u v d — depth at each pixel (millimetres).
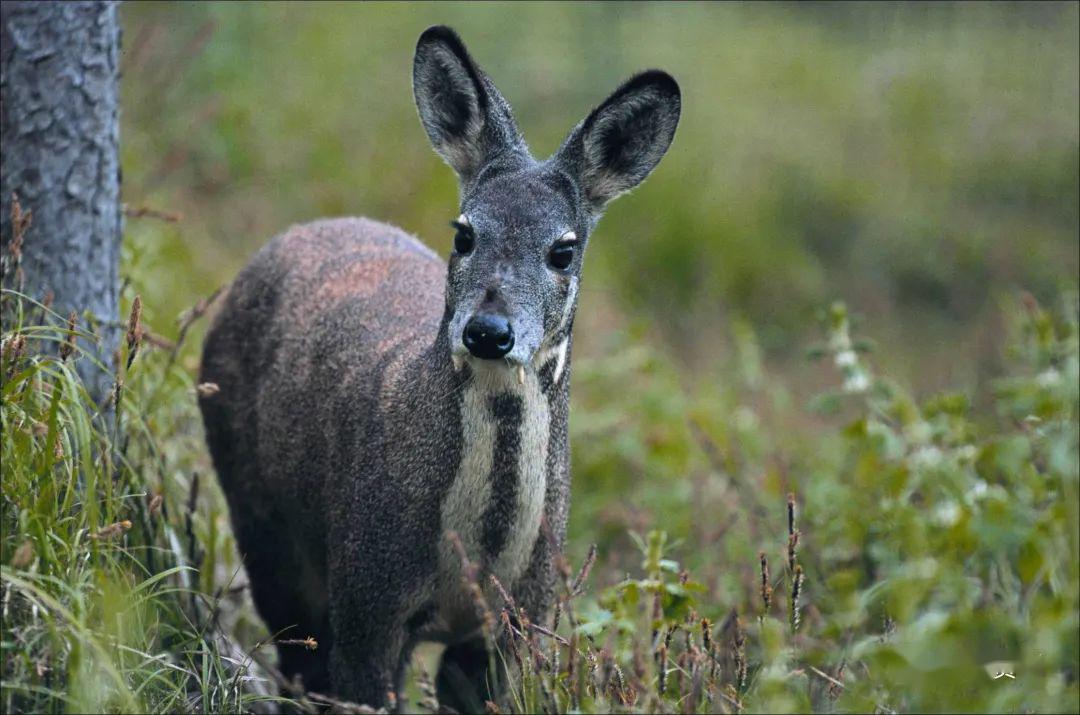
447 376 8867
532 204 9195
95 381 10344
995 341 20672
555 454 9125
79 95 10180
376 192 19312
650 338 20031
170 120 18859
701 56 27484
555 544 8727
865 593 9531
